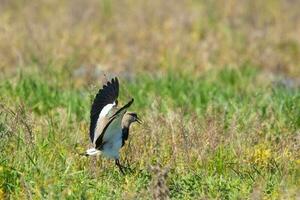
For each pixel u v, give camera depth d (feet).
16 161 39.99
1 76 65.16
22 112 44.96
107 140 39.50
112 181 39.24
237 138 45.03
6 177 38.37
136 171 40.27
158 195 34.91
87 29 82.23
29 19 85.71
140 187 37.78
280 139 46.14
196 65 72.59
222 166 41.50
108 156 39.83
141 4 92.99
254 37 81.56
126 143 44.09
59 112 50.88
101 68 71.77
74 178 38.34
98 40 79.05
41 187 36.52
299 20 88.43
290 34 83.46
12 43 74.28
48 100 55.77
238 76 67.46
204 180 39.04
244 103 54.34
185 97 58.08
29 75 62.34
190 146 43.29
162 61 73.26
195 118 48.57
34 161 40.27
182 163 41.45
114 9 91.56
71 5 92.22
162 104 53.93
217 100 57.41
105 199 36.76
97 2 94.58
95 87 49.21
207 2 93.71
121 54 75.72
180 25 84.48
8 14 87.51
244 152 43.04
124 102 56.08
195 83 62.80
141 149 43.29
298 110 52.39
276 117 51.11
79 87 64.18
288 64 76.13
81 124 48.03
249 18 88.63
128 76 70.44
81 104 54.29
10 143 41.88
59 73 66.23
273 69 75.25
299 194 35.45
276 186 38.14
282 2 94.53
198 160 41.91
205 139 43.93
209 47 77.87
